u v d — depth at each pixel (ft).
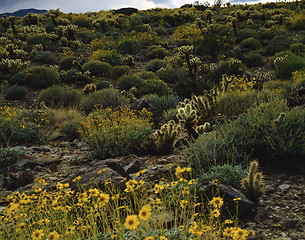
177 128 21.53
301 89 32.01
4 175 18.63
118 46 72.13
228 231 6.79
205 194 12.01
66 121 31.37
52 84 49.67
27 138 25.99
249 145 16.87
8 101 42.96
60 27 78.18
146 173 16.61
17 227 8.59
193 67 50.29
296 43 65.21
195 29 82.12
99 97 38.14
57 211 9.57
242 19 94.53
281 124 17.22
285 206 12.32
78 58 61.16
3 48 65.82
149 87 43.68
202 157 16.44
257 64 57.57
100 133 23.31
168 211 11.23
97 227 9.87
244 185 13.17
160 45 73.26
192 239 7.80
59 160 21.17
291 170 15.38
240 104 26.18
